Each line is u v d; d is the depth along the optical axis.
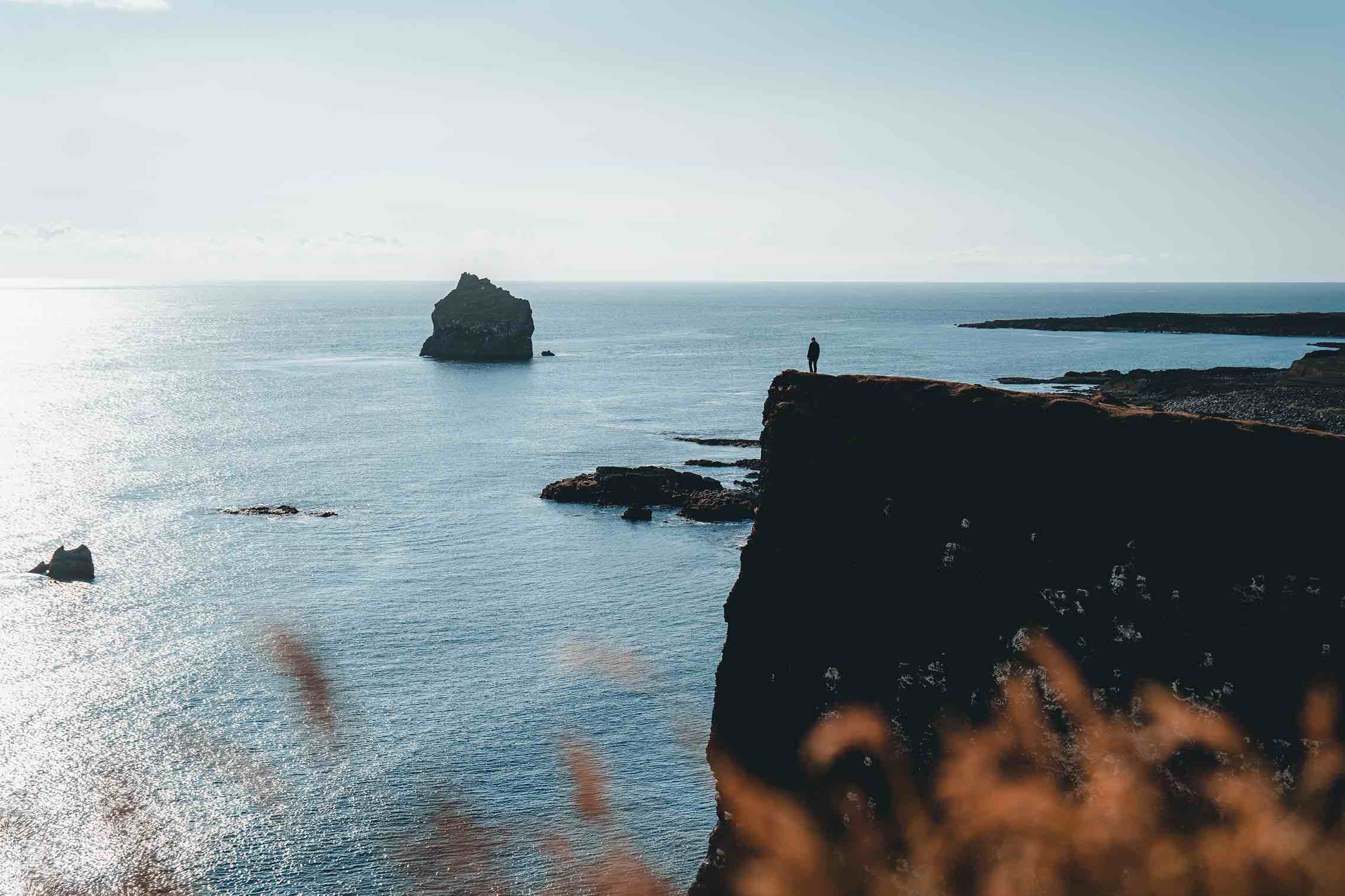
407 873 31.20
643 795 36.12
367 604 55.84
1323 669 19.83
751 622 26.03
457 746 39.03
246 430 119.00
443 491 86.50
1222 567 22.34
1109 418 26.27
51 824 34.69
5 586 59.12
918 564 25.23
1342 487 23.34
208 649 49.28
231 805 35.53
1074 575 23.34
